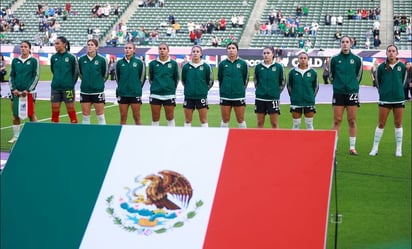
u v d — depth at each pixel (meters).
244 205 7.75
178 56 39.66
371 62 37.47
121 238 7.79
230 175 8.00
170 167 8.20
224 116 13.98
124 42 43.31
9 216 8.18
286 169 7.90
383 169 12.88
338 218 8.77
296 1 46.03
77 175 8.37
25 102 14.75
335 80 13.62
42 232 8.01
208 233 7.64
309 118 13.82
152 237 7.73
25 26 46.66
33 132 8.79
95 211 8.05
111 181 8.24
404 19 41.44
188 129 8.46
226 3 46.66
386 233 9.53
